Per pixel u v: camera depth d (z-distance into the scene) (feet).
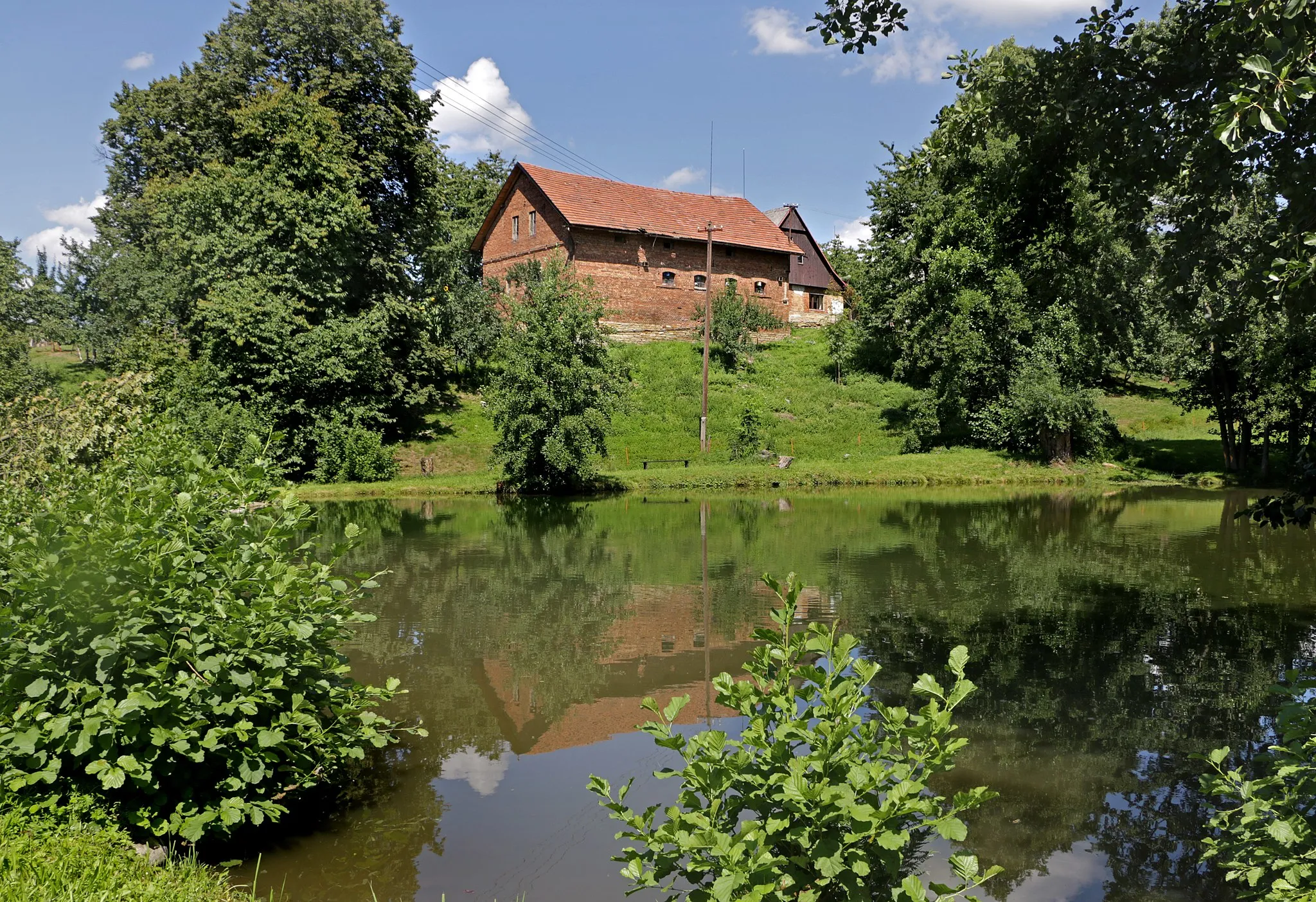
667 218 150.10
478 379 128.67
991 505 76.38
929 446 111.96
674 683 27.12
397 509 75.56
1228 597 37.99
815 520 66.80
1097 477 95.81
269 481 19.54
